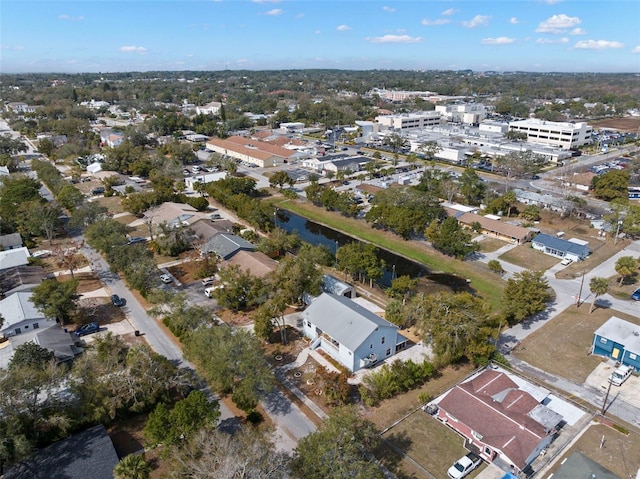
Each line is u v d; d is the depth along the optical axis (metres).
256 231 96.94
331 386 45.50
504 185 122.88
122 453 39.75
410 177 133.38
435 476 38.19
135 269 67.69
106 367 43.59
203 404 39.28
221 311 64.19
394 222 89.56
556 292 70.12
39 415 38.84
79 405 40.72
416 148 170.88
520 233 88.81
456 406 43.56
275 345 56.69
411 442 41.75
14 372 39.53
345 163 143.88
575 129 165.75
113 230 78.44
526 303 59.59
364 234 96.31
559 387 49.22
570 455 38.84
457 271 78.75
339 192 116.56
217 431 37.03
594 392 48.47
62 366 43.38
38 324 58.84
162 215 98.81
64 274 74.94
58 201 103.06
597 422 44.12
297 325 61.28
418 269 80.94
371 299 69.12
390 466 39.06
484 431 40.53
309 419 44.25
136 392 42.97
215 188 114.62
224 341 45.88
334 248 89.69
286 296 60.97
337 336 52.41
